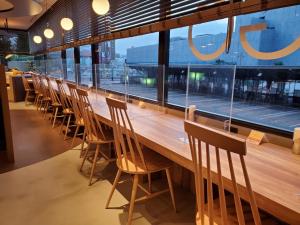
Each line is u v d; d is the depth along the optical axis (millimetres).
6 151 3102
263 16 1694
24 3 5285
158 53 2885
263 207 945
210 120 2004
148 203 2088
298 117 1687
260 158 1346
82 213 1921
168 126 2051
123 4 3260
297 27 1535
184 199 2170
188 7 2252
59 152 3254
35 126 4625
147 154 2057
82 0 4414
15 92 7496
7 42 9547
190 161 1307
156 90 2869
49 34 5617
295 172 1162
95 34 4336
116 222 1818
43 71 7656
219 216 1247
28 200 2098
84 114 2602
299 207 858
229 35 1866
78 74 5227
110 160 2648
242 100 1881
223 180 1095
